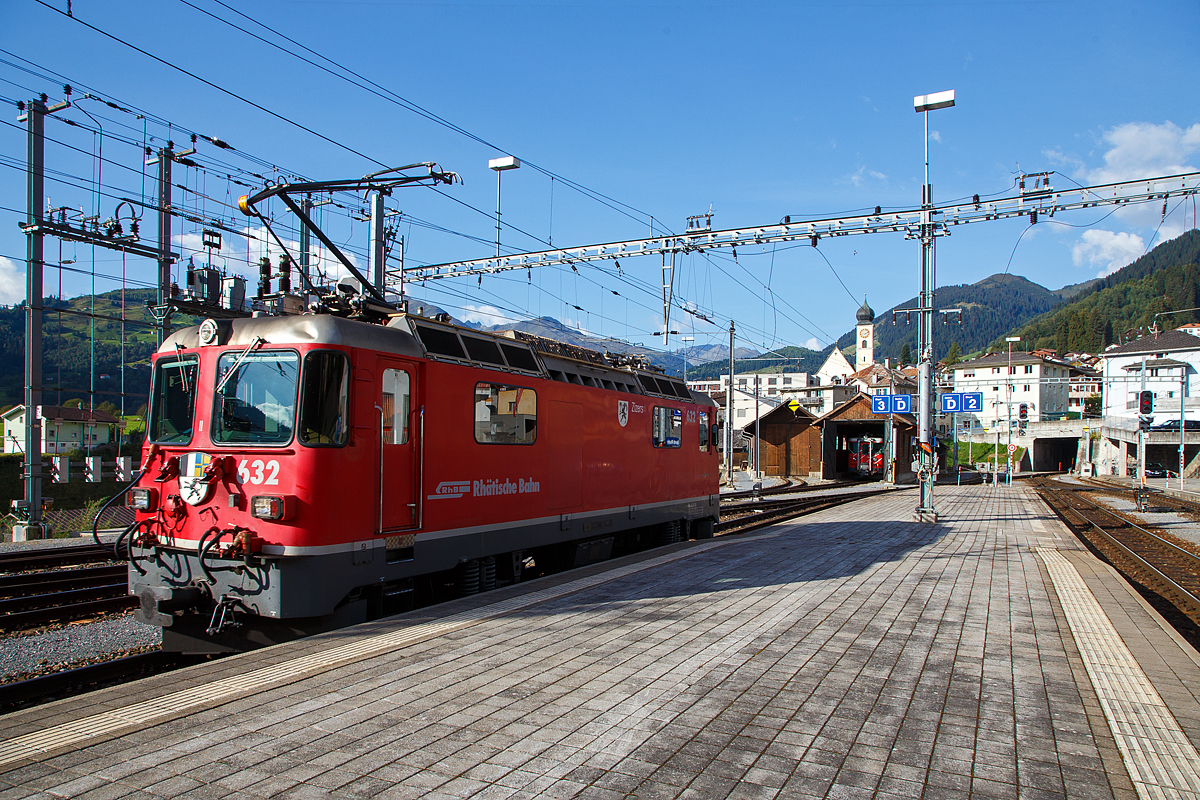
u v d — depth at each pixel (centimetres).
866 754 429
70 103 1599
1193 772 410
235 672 558
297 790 369
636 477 1320
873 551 1341
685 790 379
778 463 5191
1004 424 8506
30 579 1026
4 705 599
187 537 726
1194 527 2323
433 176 1195
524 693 523
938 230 1847
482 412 923
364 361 743
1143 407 2947
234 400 729
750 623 746
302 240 2019
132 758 402
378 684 536
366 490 739
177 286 1872
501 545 957
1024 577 1062
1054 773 407
